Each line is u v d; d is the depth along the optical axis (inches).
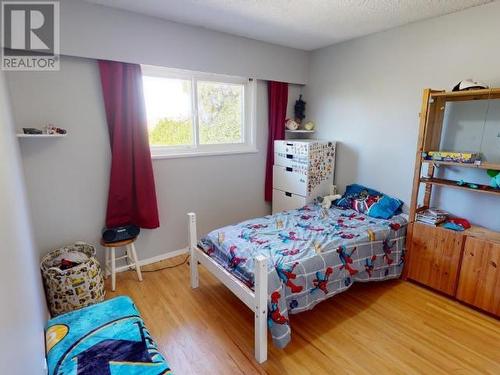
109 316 66.0
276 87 136.6
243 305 88.4
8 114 62.9
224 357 68.6
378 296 92.6
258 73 126.2
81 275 81.4
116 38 91.1
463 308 86.0
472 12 88.8
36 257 77.9
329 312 84.7
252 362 67.2
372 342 72.8
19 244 50.4
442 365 65.6
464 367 64.9
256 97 133.8
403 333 75.7
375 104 117.9
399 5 88.0
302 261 74.8
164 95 111.4
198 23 103.8
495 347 70.6
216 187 129.0
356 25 105.8
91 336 59.5
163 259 118.0
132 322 64.1
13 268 41.8
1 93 53.1
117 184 98.7
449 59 95.3
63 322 63.7
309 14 95.4
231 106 131.3
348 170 132.0
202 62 109.9
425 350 70.0
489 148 88.9
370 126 120.8
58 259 87.6
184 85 115.6
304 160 125.5
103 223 101.7
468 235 84.2
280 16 97.3
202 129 123.6
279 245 83.3
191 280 97.0
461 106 93.4
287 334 67.6
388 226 99.3
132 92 97.7
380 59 114.0
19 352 37.0
